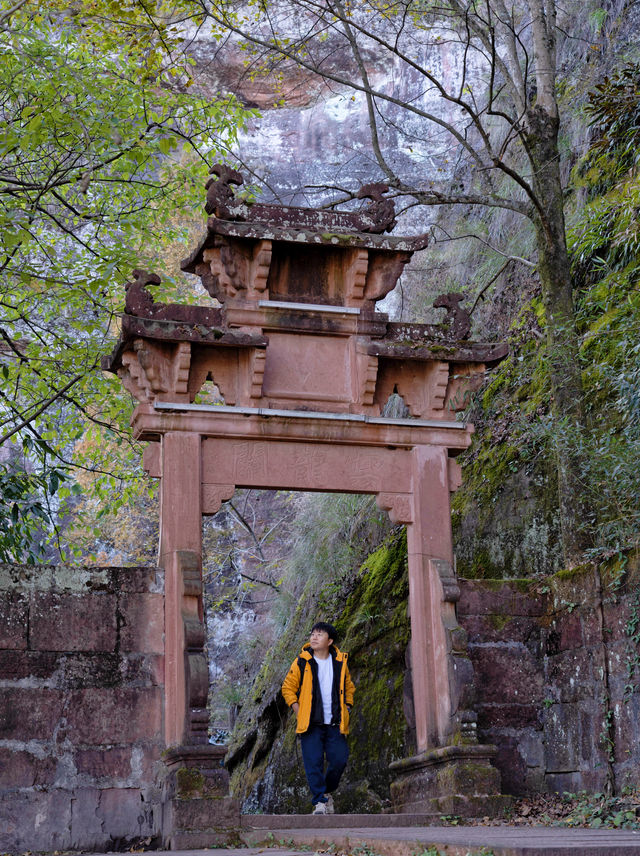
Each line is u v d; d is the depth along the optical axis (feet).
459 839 13.29
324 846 17.02
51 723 21.33
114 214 37.86
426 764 23.79
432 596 24.76
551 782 25.20
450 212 49.47
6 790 20.61
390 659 32.01
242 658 52.60
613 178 36.14
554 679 25.59
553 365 29.12
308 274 25.68
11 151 31.45
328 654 24.22
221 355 24.82
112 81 33.88
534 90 44.52
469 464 36.73
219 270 24.53
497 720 25.45
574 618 25.11
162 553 23.25
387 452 25.67
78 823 20.89
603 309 33.35
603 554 24.85
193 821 20.06
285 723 36.88
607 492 27.02
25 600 21.85
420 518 25.30
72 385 35.65
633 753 22.34
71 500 61.46
